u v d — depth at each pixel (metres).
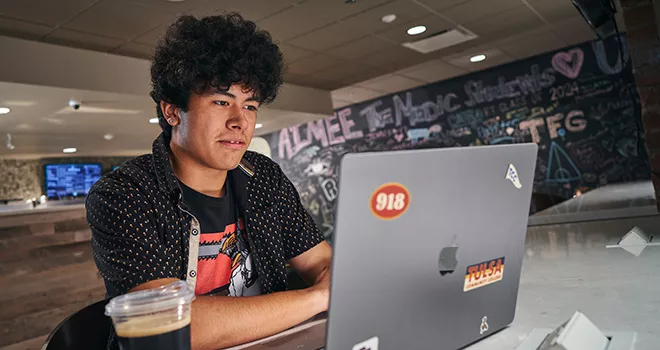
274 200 1.20
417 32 4.89
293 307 0.82
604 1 3.61
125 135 7.00
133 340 0.53
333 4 3.92
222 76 0.96
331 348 0.49
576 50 6.16
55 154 8.60
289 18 4.13
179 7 3.63
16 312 2.90
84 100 4.67
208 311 0.77
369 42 5.02
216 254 1.10
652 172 2.63
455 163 0.57
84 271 3.31
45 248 3.10
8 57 3.86
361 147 8.12
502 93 6.78
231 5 3.72
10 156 8.32
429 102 7.41
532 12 4.72
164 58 1.00
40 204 8.54
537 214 2.85
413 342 0.57
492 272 0.66
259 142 9.41
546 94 6.45
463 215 0.60
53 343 0.73
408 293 0.55
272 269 1.16
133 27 3.93
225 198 1.12
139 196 0.95
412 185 0.53
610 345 0.60
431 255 0.57
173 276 0.95
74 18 3.65
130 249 0.90
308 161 8.74
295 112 6.56
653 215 1.89
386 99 7.83
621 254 1.19
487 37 5.36
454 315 0.62
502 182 0.64
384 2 4.01
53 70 4.11
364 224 0.49
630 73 5.82
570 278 1.00
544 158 6.52
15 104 4.54
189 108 0.99
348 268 0.49
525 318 0.76
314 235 1.24
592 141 6.15
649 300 0.79
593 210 2.45
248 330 0.77
